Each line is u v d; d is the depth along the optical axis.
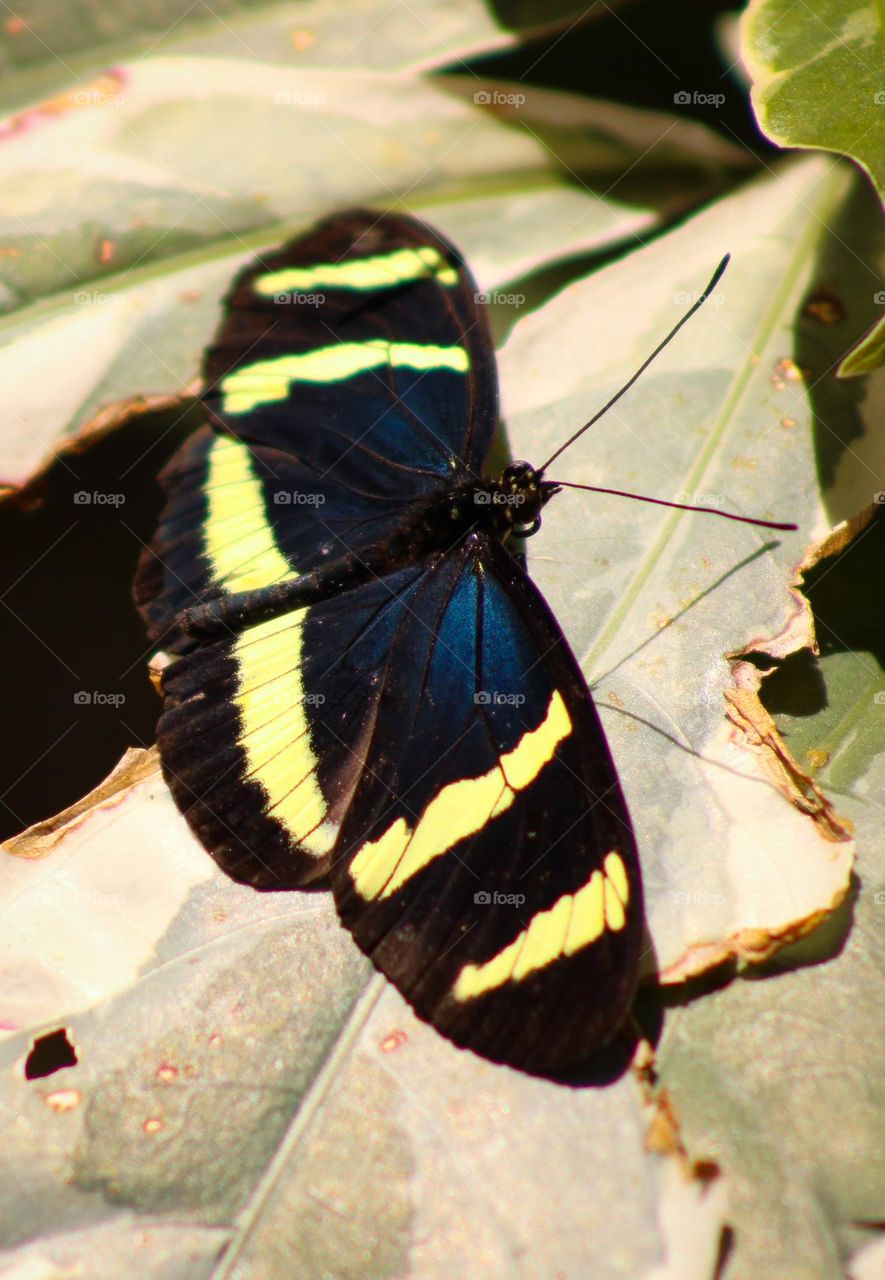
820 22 0.32
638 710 0.31
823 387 0.33
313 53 0.36
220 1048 0.30
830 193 0.34
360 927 0.30
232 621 0.31
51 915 0.31
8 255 0.34
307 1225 0.30
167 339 0.34
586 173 0.35
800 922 0.30
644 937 0.30
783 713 0.32
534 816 0.30
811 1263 0.30
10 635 0.34
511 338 0.34
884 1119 0.30
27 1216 0.30
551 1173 0.30
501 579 0.31
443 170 0.35
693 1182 0.30
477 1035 0.30
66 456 0.34
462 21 0.36
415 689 0.31
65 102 0.35
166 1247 0.30
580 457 0.33
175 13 0.36
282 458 0.32
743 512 0.32
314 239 0.33
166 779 0.31
